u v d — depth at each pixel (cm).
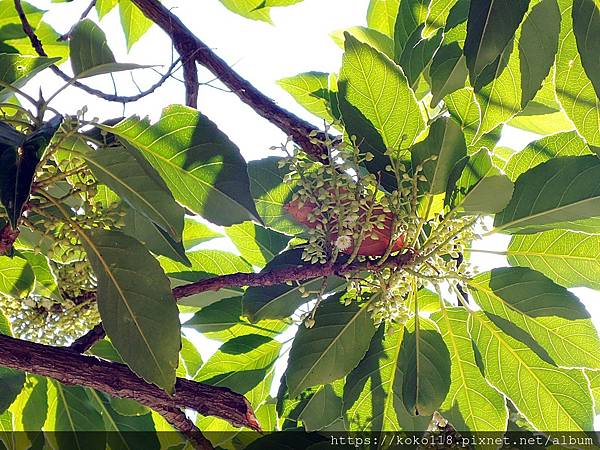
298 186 215
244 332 240
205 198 188
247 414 199
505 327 196
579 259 204
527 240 207
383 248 184
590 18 170
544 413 204
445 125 183
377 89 196
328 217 184
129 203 181
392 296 185
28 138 148
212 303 238
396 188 194
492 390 209
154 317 177
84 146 186
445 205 185
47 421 232
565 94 186
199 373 235
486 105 195
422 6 242
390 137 195
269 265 197
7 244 170
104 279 179
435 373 196
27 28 232
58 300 211
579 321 197
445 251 183
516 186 195
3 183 142
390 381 209
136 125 181
